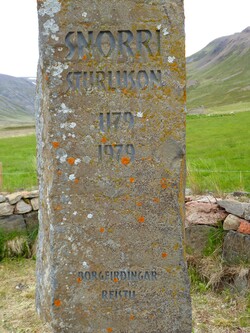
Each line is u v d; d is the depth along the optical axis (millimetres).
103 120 1290
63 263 1324
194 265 1819
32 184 2805
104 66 1273
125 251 1323
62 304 1332
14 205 2197
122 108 1286
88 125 1290
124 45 1271
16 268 2051
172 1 1262
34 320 1555
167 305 1335
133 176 1305
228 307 1633
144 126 1292
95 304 1334
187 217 1889
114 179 1306
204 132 8344
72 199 1311
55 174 1303
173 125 1293
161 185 1308
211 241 1824
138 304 1335
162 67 1274
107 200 1311
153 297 1334
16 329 1505
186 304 1337
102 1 1257
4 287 1860
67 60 1270
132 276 1328
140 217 1314
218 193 2035
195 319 1559
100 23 1262
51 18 1259
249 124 9180
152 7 1261
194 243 1866
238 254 1747
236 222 1764
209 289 1739
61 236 1319
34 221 2230
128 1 1258
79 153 1297
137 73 1277
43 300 1482
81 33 1263
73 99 1281
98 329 1336
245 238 1730
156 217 1317
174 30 1268
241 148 5527
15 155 6367
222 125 9555
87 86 1278
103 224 1317
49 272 1374
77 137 1292
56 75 1272
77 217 1314
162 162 1303
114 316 1336
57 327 1335
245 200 1937
